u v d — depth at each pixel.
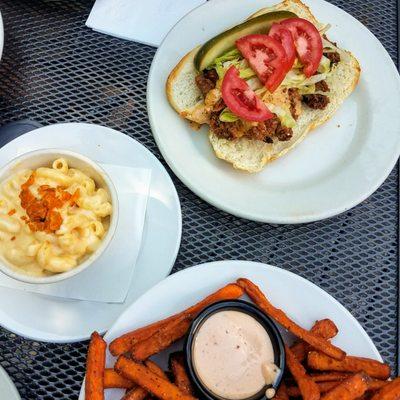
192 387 0.31
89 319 0.35
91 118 0.43
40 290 0.35
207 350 0.31
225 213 0.41
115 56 0.46
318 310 0.35
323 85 0.45
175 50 0.45
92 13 0.46
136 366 0.31
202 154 0.42
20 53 0.45
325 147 0.44
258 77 0.44
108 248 0.36
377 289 0.39
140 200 0.38
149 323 0.34
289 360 0.32
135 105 0.44
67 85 0.44
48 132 0.40
